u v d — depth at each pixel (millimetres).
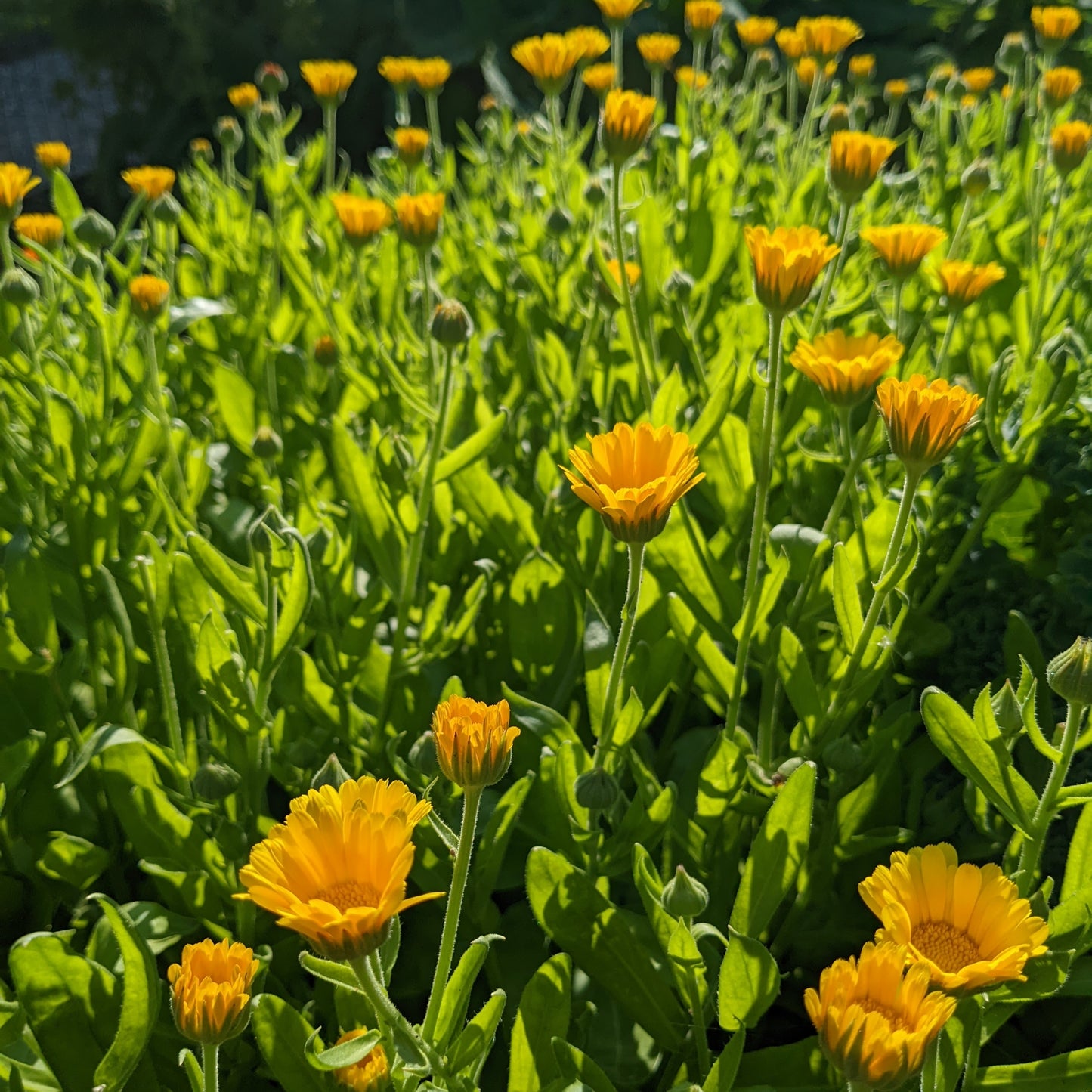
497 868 750
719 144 1537
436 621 836
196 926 756
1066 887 635
